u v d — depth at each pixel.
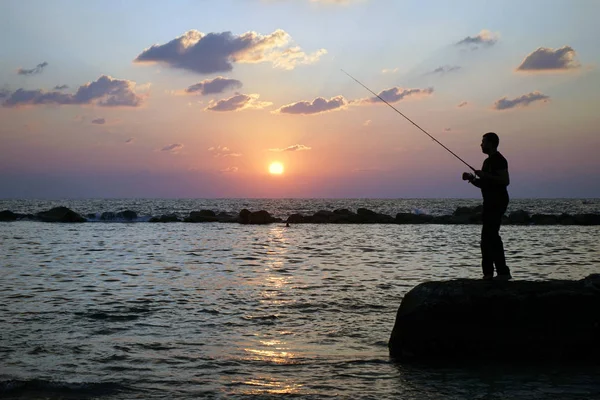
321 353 7.20
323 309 9.84
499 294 6.95
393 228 35.66
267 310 9.73
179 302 10.38
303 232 31.33
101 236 26.75
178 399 5.43
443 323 6.95
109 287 11.94
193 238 26.20
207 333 8.14
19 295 10.88
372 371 6.46
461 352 6.93
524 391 5.75
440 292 7.08
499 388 5.85
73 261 16.52
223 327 8.52
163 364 6.61
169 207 90.00
